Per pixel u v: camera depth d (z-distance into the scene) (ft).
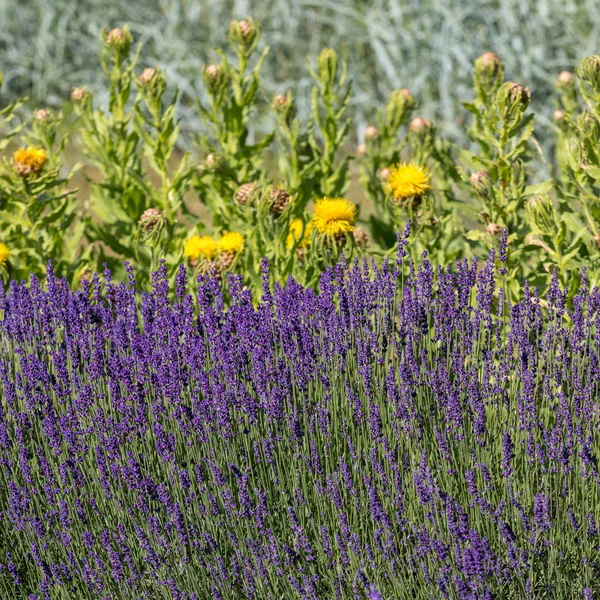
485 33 47.50
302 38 51.70
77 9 55.26
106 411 16.14
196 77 51.70
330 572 14.10
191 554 14.48
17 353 17.46
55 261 25.22
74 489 15.02
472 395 14.85
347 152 48.01
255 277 21.48
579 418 14.99
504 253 16.96
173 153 48.34
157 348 16.69
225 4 53.21
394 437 15.76
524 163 22.39
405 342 16.65
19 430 15.69
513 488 14.92
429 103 47.32
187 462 15.29
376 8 49.80
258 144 25.96
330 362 16.74
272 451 15.56
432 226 23.02
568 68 46.26
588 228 22.08
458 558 13.46
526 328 16.42
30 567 15.12
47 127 26.14
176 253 25.08
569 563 14.26
